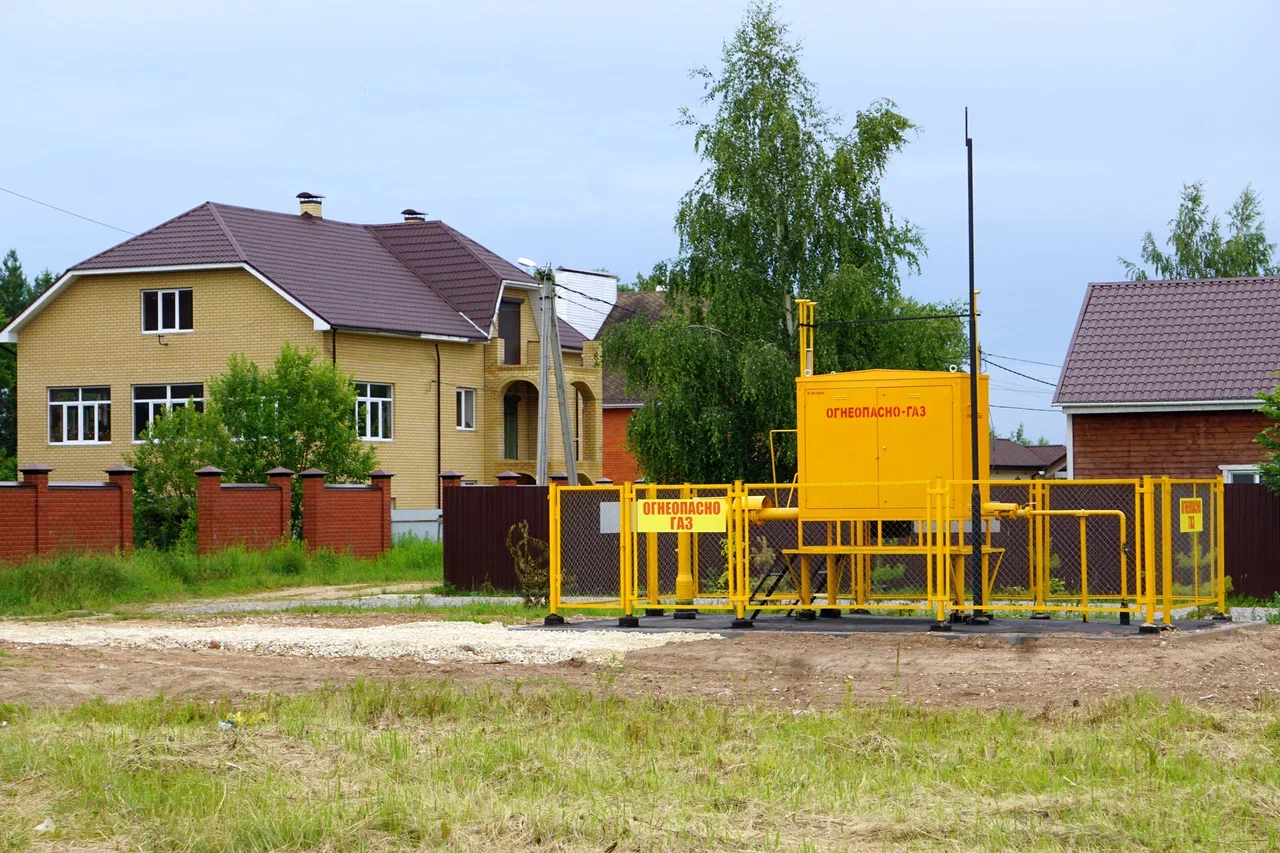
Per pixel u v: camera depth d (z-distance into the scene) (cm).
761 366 3903
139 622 2528
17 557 3294
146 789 1082
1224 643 1850
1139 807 1022
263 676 1728
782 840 963
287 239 5169
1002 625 2047
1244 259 6369
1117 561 2653
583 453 5844
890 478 2091
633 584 2234
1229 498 2712
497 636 2061
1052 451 8525
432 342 5169
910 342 4241
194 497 4019
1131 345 3322
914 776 1133
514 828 990
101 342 5066
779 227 4206
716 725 1338
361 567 3684
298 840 961
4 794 1102
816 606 2148
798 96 4259
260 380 4253
